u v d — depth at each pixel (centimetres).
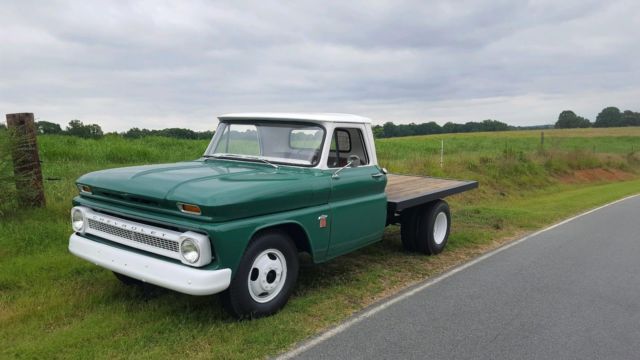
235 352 389
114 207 462
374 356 400
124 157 1592
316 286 564
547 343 436
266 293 463
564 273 657
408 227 725
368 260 690
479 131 7900
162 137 2323
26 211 713
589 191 1852
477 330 460
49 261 579
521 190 1859
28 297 488
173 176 456
